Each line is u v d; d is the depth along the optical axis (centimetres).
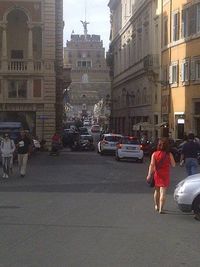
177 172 2870
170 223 1245
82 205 1527
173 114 4762
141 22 6262
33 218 1283
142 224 1221
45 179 2361
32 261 849
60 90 6562
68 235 1073
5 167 2434
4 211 1397
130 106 7000
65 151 5488
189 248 966
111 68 9306
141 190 1944
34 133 5444
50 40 5450
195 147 1906
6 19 5472
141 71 6153
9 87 5419
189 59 4409
